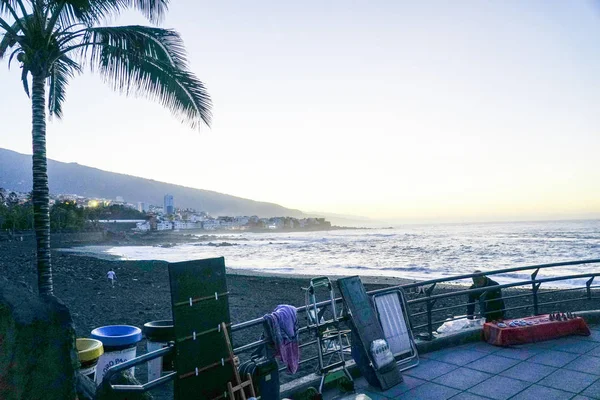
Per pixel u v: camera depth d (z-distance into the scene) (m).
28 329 2.78
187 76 8.23
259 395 4.36
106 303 19.17
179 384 3.73
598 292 20.91
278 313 4.84
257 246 131.00
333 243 131.00
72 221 143.25
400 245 103.38
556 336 7.05
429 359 6.37
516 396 4.96
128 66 7.93
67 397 2.89
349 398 4.83
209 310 4.09
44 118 7.49
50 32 7.53
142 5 7.92
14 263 43.78
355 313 5.59
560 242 85.19
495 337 6.91
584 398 4.83
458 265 49.34
